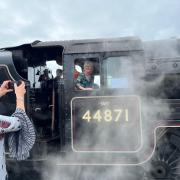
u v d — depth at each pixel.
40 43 5.27
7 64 5.16
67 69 5.04
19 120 2.68
